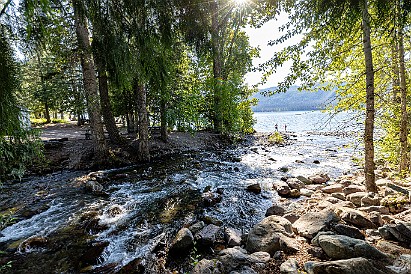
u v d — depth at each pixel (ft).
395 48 20.36
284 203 24.04
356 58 21.36
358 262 9.67
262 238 14.20
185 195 27.14
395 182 24.61
